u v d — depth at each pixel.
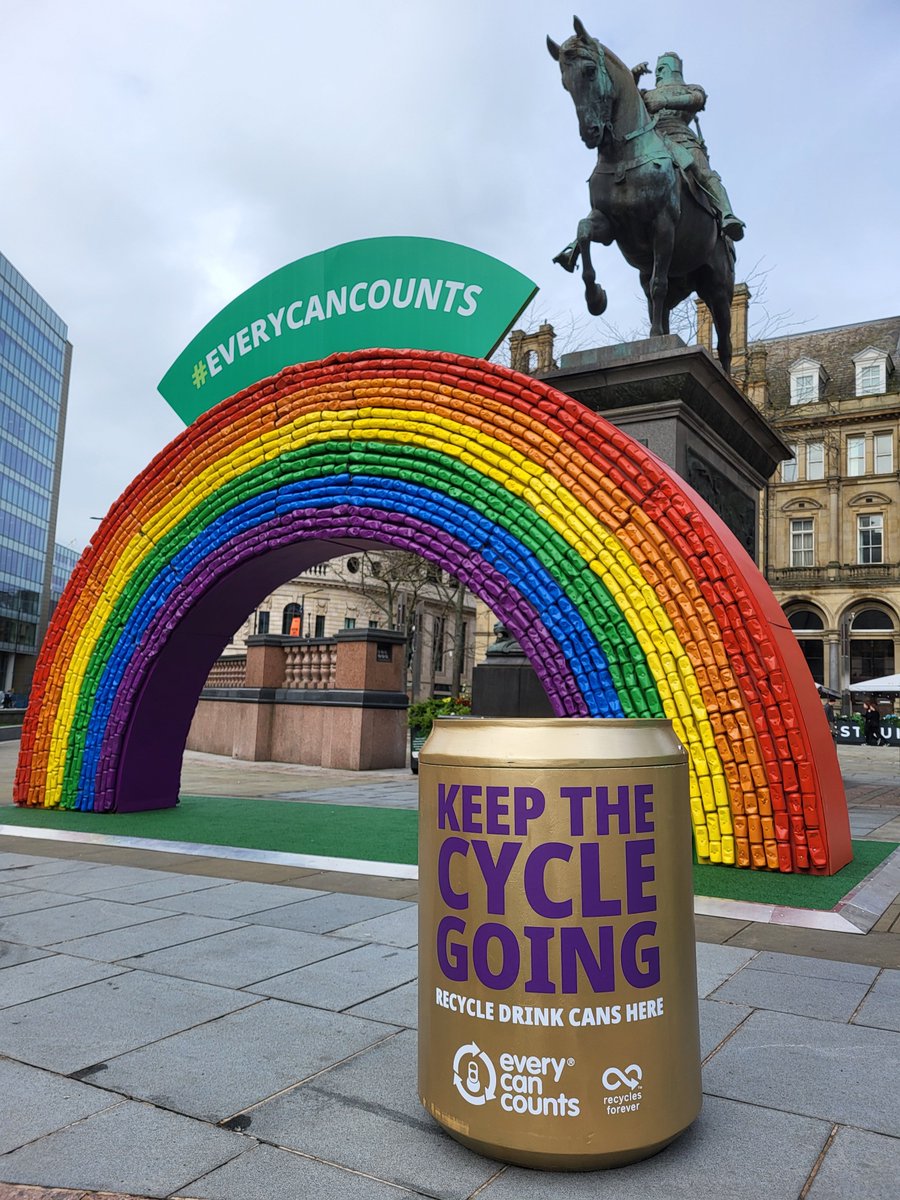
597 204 8.55
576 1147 2.13
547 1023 2.15
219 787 12.66
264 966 3.96
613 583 6.32
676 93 9.84
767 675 5.82
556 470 6.62
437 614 49.34
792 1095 2.64
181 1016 3.33
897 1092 2.66
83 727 9.39
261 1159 2.28
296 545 8.09
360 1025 3.23
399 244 8.00
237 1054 2.97
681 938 2.33
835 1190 2.11
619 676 6.31
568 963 2.16
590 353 8.32
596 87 7.96
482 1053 2.21
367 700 16.30
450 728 2.45
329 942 4.36
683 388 7.89
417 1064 2.70
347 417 7.69
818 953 4.19
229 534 8.38
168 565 8.87
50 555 81.81
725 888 5.35
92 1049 3.01
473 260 7.68
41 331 77.50
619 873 2.21
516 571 6.76
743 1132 2.41
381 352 7.61
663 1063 2.22
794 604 46.69
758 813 5.85
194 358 9.27
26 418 75.50
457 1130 2.26
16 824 8.53
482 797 2.27
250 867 6.43
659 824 2.30
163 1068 2.85
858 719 33.50
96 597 9.36
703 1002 3.47
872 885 5.49
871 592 44.31
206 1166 2.25
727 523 9.20
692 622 6.04
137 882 5.89
